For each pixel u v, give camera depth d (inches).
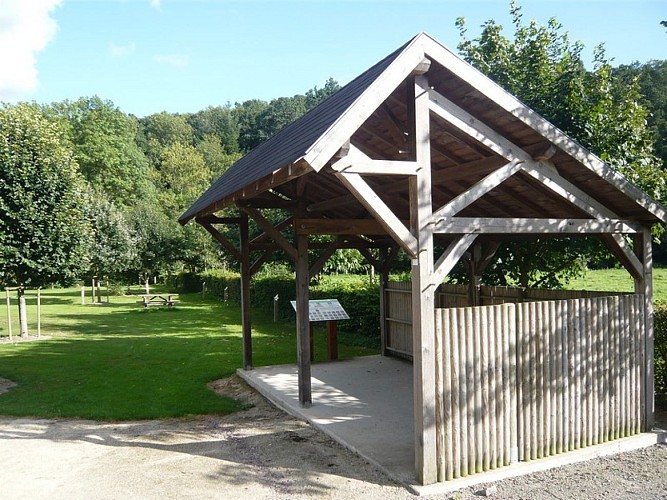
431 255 193.8
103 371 447.2
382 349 490.0
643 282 251.4
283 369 422.3
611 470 210.2
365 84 218.2
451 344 198.1
